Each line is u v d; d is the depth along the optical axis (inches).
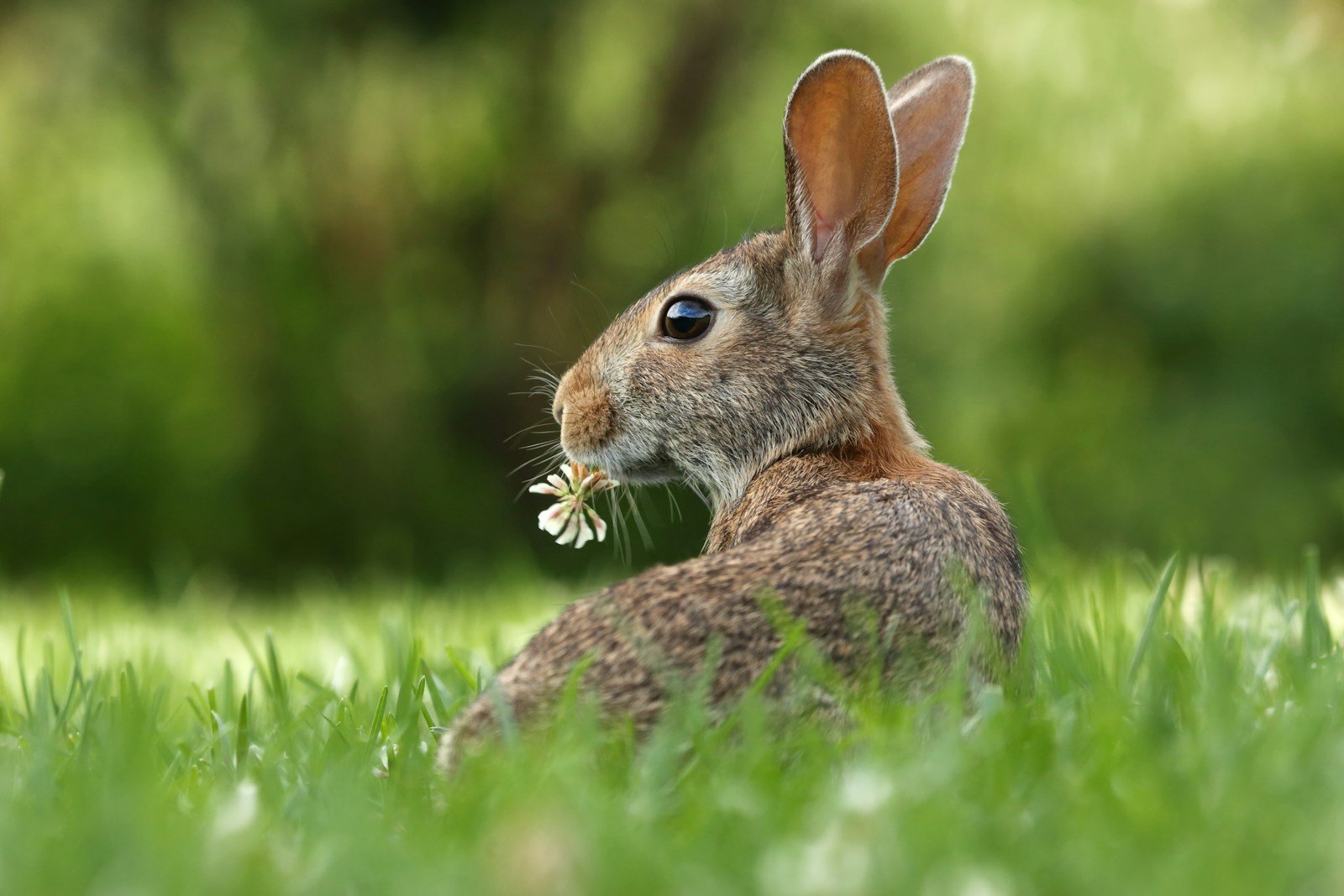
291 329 755.4
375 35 681.6
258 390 759.1
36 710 169.2
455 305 764.0
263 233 732.0
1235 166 721.6
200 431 793.6
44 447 802.8
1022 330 735.7
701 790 116.0
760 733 120.0
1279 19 711.1
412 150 732.0
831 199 180.4
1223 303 717.3
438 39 688.4
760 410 178.9
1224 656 172.7
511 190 754.2
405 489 742.5
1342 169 717.9
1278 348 713.0
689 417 181.0
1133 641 210.7
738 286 181.8
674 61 723.4
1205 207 722.2
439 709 173.0
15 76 714.2
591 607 133.5
